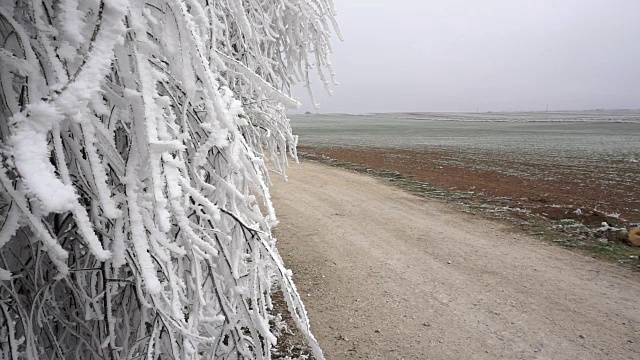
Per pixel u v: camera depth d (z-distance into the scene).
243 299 1.86
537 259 6.77
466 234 8.26
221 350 2.24
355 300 5.36
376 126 74.25
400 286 5.79
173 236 1.93
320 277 6.12
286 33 3.91
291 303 1.71
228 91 1.66
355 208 10.75
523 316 4.88
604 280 5.88
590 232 8.06
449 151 27.38
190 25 1.29
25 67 1.10
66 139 1.27
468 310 5.05
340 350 4.21
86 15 1.13
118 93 1.42
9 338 1.45
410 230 8.61
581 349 4.19
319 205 11.11
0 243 1.11
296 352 4.12
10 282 1.63
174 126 1.53
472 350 4.21
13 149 0.85
